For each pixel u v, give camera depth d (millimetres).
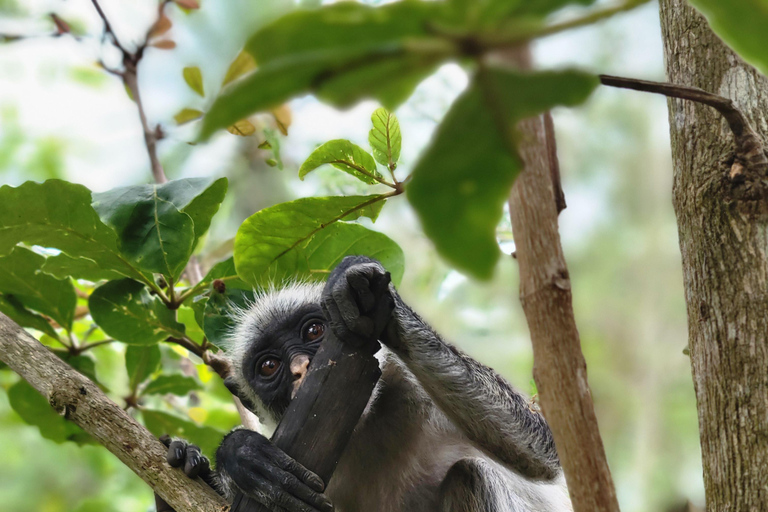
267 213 6898
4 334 6844
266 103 1796
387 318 5621
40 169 16422
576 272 20281
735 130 4414
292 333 8273
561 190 4121
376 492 8398
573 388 3469
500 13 1807
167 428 9594
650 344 19734
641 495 18141
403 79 1834
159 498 7582
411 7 1791
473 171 2088
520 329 14125
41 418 9242
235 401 9180
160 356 9398
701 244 4844
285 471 5586
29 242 7230
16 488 16047
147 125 9430
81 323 10445
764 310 4574
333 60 1752
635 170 19406
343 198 6742
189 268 9828
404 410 8258
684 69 5262
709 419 4672
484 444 7520
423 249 14109
